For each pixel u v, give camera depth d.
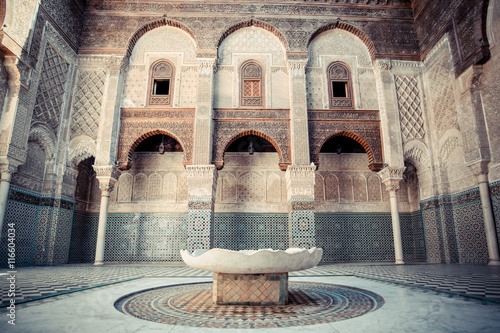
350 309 1.91
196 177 5.92
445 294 2.35
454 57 5.90
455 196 6.02
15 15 4.89
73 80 6.41
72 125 6.21
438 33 6.35
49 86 5.79
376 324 1.48
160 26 6.96
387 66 6.73
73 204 6.37
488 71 5.31
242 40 6.95
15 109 4.90
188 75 6.71
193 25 6.80
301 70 6.57
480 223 5.41
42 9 5.52
